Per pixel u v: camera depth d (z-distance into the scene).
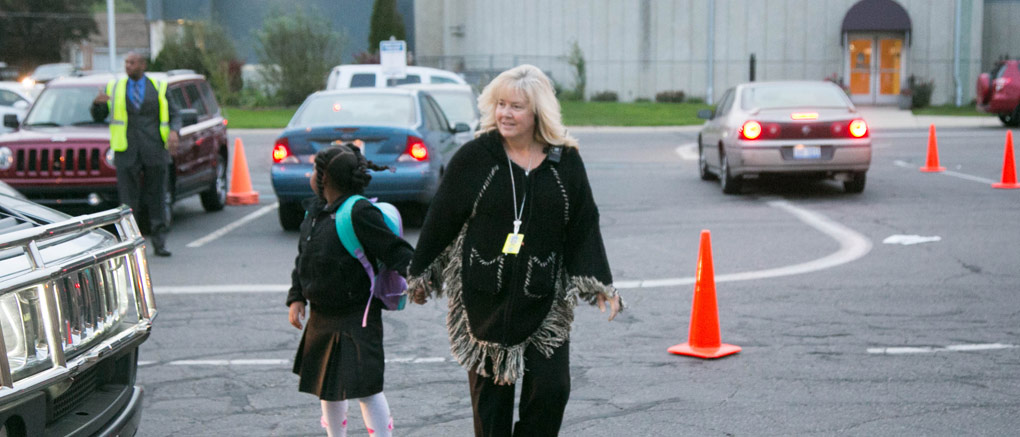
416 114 15.58
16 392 4.23
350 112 15.62
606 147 30.61
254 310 10.32
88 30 80.38
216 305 10.55
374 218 5.71
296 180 14.96
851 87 48.72
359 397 5.74
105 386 5.25
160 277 12.02
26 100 31.58
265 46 51.75
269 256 13.43
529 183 5.15
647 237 14.50
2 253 4.70
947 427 6.67
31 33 78.44
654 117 42.53
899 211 16.44
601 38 52.00
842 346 8.64
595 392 7.55
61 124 15.70
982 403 7.13
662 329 9.37
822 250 13.20
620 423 6.87
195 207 19.03
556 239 5.21
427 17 61.50
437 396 7.53
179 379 8.02
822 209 16.88
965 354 8.35
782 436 6.56
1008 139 19.31
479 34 57.44
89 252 4.98
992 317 9.53
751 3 49.47
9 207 5.86
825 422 6.81
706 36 50.34
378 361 5.81
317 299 5.77
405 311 10.18
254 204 19.38
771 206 17.39
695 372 8.00
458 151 5.24
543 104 5.13
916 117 41.53
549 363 5.23
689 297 10.66
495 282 5.13
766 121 17.91
